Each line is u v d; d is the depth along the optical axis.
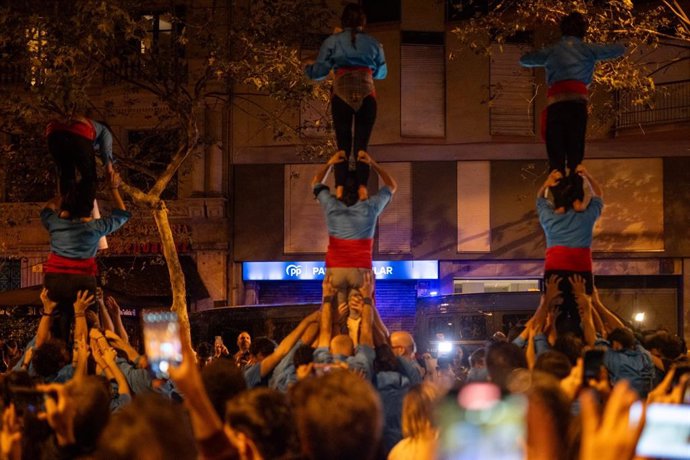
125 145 25.36
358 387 2.96
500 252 25.36
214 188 25.67
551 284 7.77
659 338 8.11
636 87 16.02
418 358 12.87
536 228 25.31
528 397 2.82
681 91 23.98
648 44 16.94
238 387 4.51
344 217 7.57
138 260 25.45
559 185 7.90
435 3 25.47
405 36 25.58
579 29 8.14
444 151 25.58
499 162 25.44
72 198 8.30
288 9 16.64
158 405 2.89
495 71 25.39
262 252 25.73
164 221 15.66
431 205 25.52
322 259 25.61
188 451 2.85
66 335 8.37
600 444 2.31
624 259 25.06
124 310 21.05
